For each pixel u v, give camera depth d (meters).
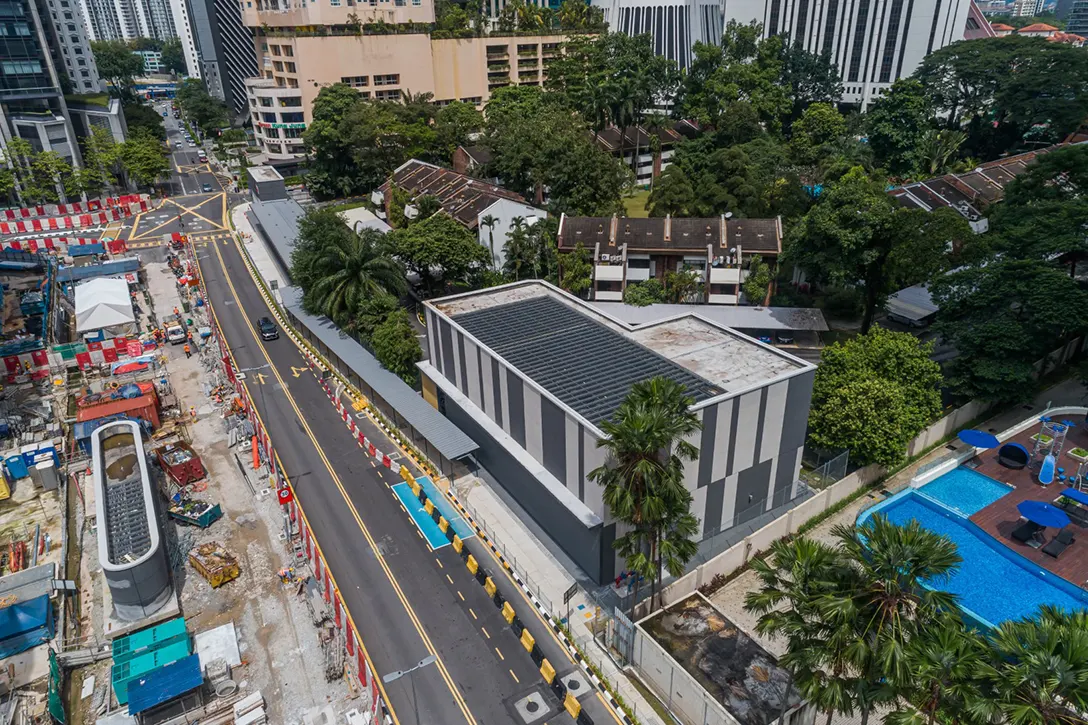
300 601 47.97
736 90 140.38
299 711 39.72
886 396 54.31
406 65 169.50
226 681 40.78
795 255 83.69
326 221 89.88
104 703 40.31
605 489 41.94
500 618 46.12
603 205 114.19
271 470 61.12
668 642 39.66
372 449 64.50
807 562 30.83
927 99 148.12
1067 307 59.62
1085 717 25.67
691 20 198.88
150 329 91.81
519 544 52.69
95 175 145.75
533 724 38.66
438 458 63.34
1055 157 82.25
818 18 192.75
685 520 40.09
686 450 39.78
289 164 170.75
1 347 80.56
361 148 141.00
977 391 63.94
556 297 70.69
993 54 146.62
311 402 75.06
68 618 46.84
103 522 48.91
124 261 107.75
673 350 58.34
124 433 62.91
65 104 152.50
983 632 41.75
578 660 42.38
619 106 131.25
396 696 40.47
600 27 193.75
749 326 82.00
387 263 82.12
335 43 159.88
